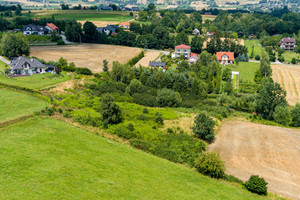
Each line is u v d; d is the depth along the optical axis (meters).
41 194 26.27
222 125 65.50
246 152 50.44
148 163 39.62
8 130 41.81
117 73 95.62
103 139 45.84
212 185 36.53
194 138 53.81
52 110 53.69
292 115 70.25
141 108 70.56
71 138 42.78
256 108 77.44
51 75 90.75
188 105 79.81
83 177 30.92
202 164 39.81
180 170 39.66
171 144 49.22
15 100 58.38
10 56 108.75
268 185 39.59
